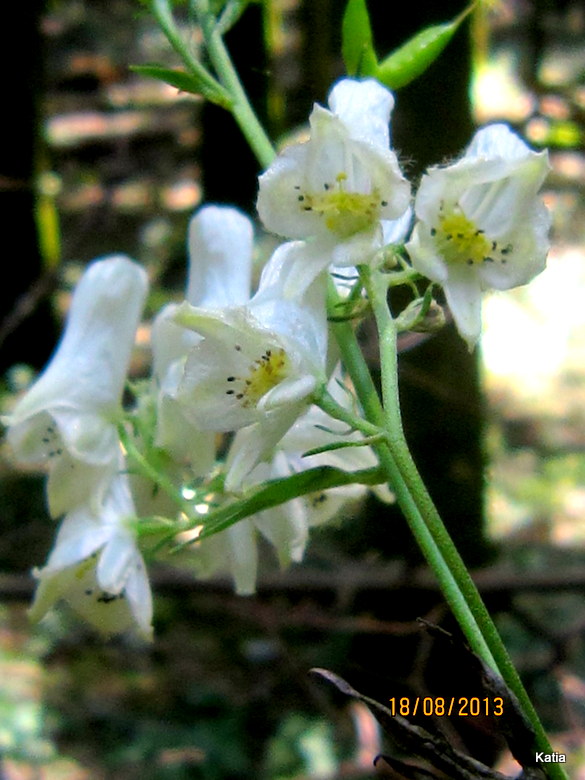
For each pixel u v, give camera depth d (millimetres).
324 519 147
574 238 744
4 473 533
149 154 839
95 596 142
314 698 333
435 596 338
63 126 891
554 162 615
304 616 330
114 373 146
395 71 128
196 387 113
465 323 110
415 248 110
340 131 109
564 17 817
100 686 431
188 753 395
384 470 113
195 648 446
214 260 150
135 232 722
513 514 536
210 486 130
